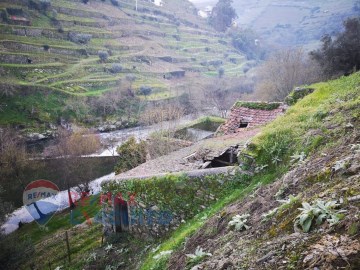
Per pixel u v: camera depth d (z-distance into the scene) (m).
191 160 11.00
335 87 12.28
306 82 36.78
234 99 55.44
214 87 64.69
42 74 58.78
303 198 4.72
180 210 9.21
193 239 6.81
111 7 98.38
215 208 7.98
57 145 38.06
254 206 6.11
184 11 138.38
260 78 57.62
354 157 4.99
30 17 71.75
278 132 8.60
